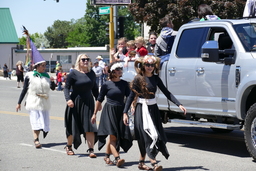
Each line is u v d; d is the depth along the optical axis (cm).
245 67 686
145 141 602
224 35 760
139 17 2289
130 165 668
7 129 1021
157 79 624
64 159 711
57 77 2539
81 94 713
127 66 919
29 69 879
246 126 678
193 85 775
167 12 2184
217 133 990
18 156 735
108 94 657
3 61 7031
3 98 1877
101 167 654
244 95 689
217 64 734
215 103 737
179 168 648
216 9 2069
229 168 645
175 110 819
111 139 657
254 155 668
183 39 816
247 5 819
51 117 1241
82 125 711
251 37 728
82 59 710
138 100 614
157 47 902
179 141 888
